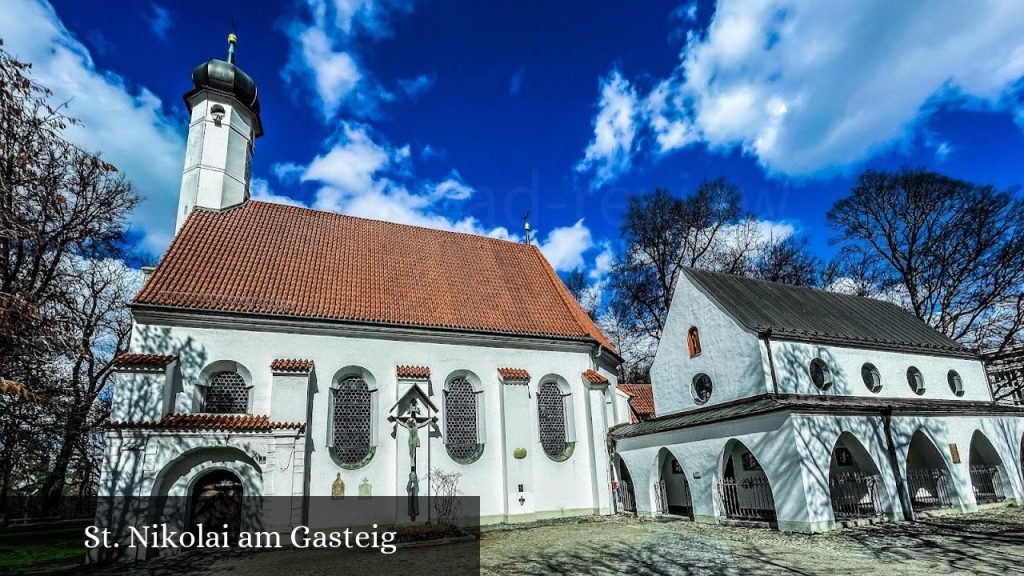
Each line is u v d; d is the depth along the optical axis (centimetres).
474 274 2631
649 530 1792
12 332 1225
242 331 1872
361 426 1959
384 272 2373
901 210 3434
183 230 2145
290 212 2534
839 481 1833
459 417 2138
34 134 1251
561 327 2469
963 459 2031
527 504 2092
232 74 2630
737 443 2180
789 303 2417
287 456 1681
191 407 1733
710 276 2427
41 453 1772
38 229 1412
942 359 2494
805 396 1953
